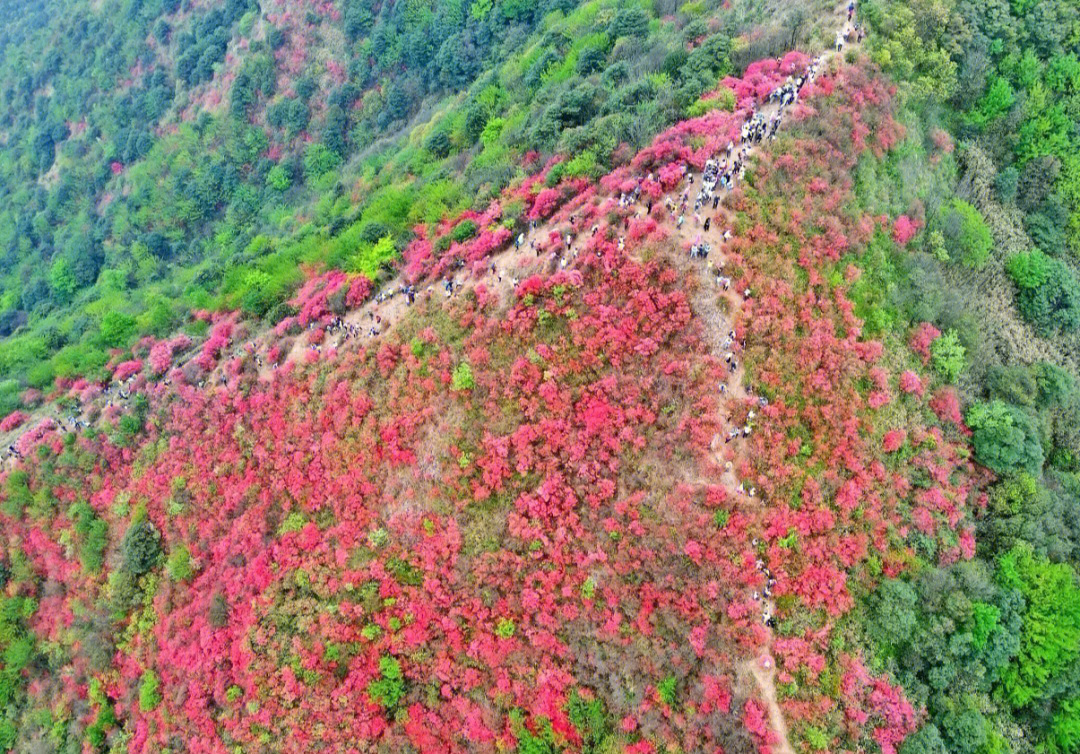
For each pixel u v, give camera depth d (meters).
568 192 64.44
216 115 125.62
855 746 45.16
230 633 60.81
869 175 59.09
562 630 51.28
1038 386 59.53
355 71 119.81
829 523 48.88
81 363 85.94
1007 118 69.94
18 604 73.69
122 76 141.62
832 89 61.06
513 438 54.72
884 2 67.19
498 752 51.47
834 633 47.56
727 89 63.47
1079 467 58.53
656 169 59.88
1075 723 49.06
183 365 74.69
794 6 72.44
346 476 60.41
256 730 57.31
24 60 156.38
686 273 53.22
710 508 48.44
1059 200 69.00
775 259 53.72
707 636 46.97
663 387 51.81
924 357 56.19
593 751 48.94
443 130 93.00
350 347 65.69
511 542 53.53
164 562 67.38
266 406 66.56
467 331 60.06
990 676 50.03
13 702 72.56
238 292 83.00
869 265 56.56
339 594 57.84
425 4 116.94
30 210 140.38
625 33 85.25
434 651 54.72
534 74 89.25
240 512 64.75
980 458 55.16
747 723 44.69
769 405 50.41
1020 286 65.50
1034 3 71.19
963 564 50.97
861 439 51.50
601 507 51.69
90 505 72.44
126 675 66.25
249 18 128.62
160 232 123.62
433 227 73.56
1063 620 49.56
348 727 55.00
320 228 91.75
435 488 56.81
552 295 56.75
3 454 78.75
